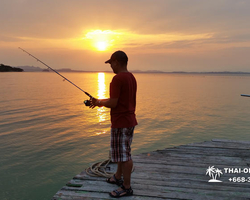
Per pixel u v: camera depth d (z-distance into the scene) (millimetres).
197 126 12445
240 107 19625
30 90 33969
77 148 8406
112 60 2465
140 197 2582
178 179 3008
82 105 19266
